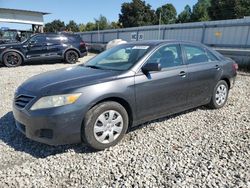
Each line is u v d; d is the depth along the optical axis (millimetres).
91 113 3463
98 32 29891
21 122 3545
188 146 3754
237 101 6094
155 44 4375
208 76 4957
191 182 2885
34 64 13852
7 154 3559
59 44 13781
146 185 2846
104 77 3684
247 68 11398
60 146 3762
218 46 15562
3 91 7090
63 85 3475
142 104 3967
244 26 13898
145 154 3520
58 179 2986
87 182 2924
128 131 4285
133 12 64438
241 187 2781
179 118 4891
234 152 3553
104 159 3410
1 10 24625
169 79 4234
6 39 19609
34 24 27000
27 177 3018
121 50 4613
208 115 5078
